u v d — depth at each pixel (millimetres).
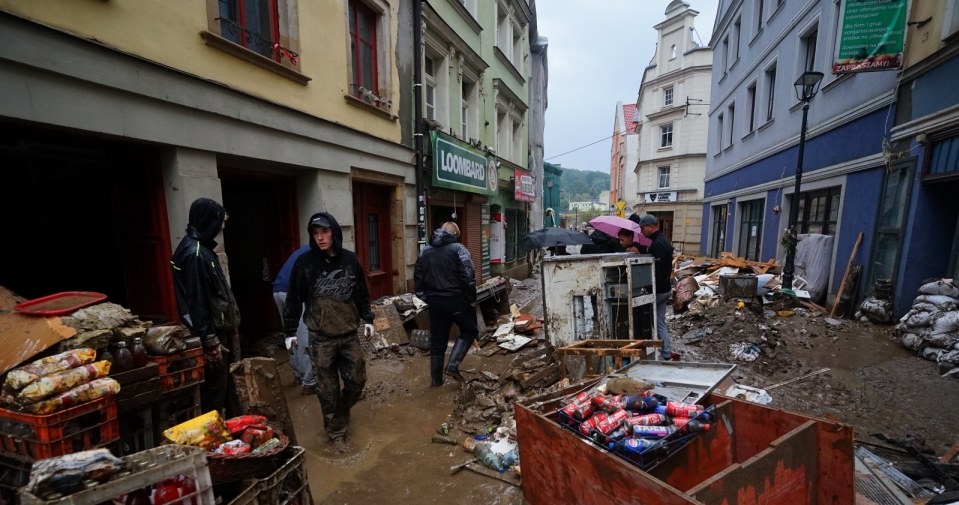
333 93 5219
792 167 8891
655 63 24891
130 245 3559
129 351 1908
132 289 3623
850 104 6664
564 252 10703
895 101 5547
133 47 2965
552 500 2201
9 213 2926
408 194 7207
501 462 2807
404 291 7164
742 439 2270
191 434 1739
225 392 2752
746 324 5699
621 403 2262
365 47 6172
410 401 3928
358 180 6004
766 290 7180
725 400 2324
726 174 13977
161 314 3533
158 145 3289
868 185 6082
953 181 4742
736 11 13031
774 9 10141
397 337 5453
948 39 4598
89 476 1262
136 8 2975
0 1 2242
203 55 3521
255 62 4043
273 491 1815
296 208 5145
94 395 1578
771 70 10500
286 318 3092
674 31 23500
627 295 3848
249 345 5109
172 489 1443
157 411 2074
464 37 9031
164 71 3166
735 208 12898
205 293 2602
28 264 3043
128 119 2961
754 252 11430
